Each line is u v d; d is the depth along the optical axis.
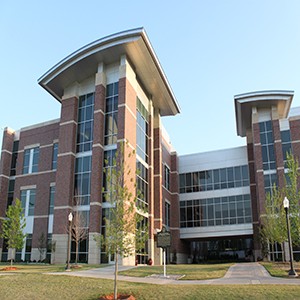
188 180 51.66
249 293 13.37
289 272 19.11
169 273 21.27
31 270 23.30
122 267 26.05
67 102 37.62
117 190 14.55
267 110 43.94
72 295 14.47
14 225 26.45
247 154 48.38
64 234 33.03
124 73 34.81
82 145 35.94
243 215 46.72
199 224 48.91
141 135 38.47
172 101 43.47
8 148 43.56
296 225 22.73
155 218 39.97
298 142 41.44
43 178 40.16
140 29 33.03
